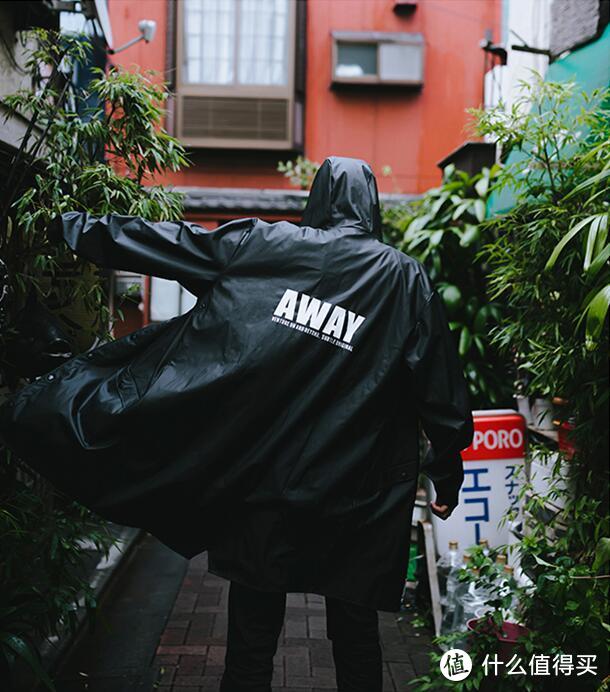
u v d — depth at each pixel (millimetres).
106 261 2107
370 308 2094
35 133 3592
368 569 2102
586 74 3992
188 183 8844
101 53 5238
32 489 2922
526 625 3117
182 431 2027
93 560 4699
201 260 2088
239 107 8711
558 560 2746
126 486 2062
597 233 2285
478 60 9023
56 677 3232
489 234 5105
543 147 3041
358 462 2053
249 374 1978
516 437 4219
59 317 3191
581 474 3059
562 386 3020
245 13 8688
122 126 2877
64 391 2117
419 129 9047
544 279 2941
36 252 2795
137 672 3340
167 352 2076
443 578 4020
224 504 2021
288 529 2010
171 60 8578
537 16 5113
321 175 2250
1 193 2996
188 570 4973
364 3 8969
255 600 2104
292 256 2074
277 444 2002
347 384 2072
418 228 5281
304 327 2023
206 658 3516
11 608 2420
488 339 4922
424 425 2182
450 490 2334
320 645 3707
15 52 3426
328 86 9000
